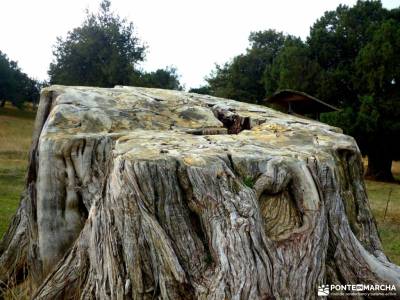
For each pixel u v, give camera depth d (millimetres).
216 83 45344
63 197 4832
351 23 24828
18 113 42344
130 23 33750
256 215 3518
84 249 4203
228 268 3242
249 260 3285
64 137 4848
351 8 25047
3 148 19859
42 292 4242
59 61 32562
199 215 3576
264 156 4043
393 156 23500
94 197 4715
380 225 10117
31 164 5520
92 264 3980
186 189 3654
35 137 5633
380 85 21344
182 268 3371
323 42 24844
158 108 5695
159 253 3420
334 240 4070
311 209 3867
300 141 4832
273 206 3895
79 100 5430
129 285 3500
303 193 3926
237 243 3324
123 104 5598
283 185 3934
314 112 16344
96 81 31906
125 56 32969
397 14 25094
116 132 5043
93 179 4805
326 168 4230
